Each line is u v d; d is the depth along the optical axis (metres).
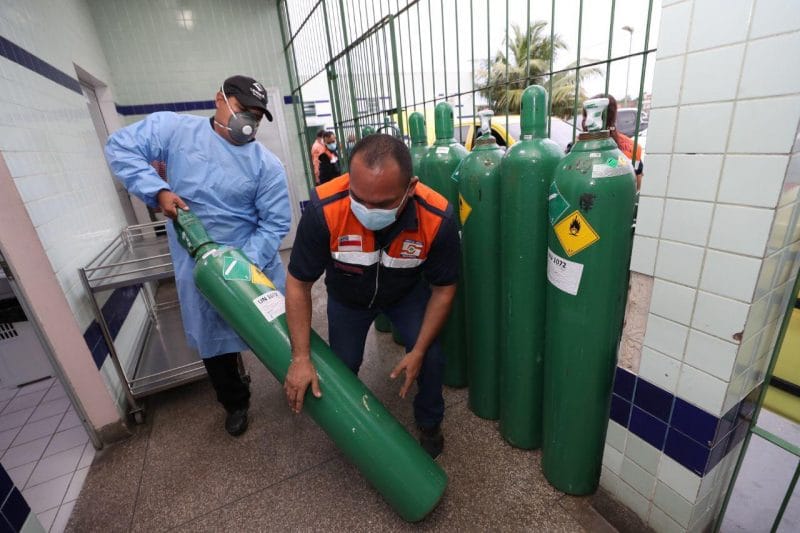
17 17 1.74
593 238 0.96
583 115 0.96
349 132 3.28
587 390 1.13
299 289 1.10
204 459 1.58
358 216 0.94
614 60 1.09
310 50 3.79
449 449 1.50
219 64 4.09
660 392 1.02
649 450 1.09
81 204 2.00
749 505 1.22
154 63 3.86
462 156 1.54
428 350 1.29
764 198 0.74
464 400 1.78
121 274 1.69
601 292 1.02
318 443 1.61
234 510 1.35
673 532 1.09
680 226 0.89
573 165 0.97
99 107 3.54
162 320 2.57
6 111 1.45
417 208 1.04
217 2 3.95
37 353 2.23
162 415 1.87
